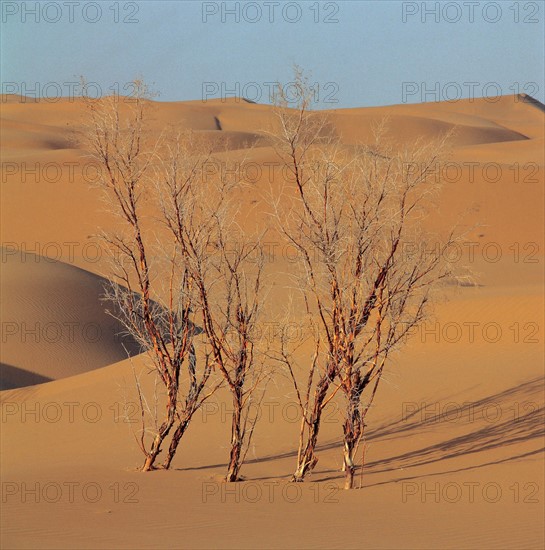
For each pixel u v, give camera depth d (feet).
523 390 173.68
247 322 125.18
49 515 92.43
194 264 124.47
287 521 92.48
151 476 126.21
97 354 297.12
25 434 177.68
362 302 117.29
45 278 325.01
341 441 153.48
